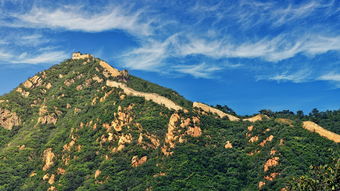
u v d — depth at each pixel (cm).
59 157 19975
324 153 17488
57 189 17850
